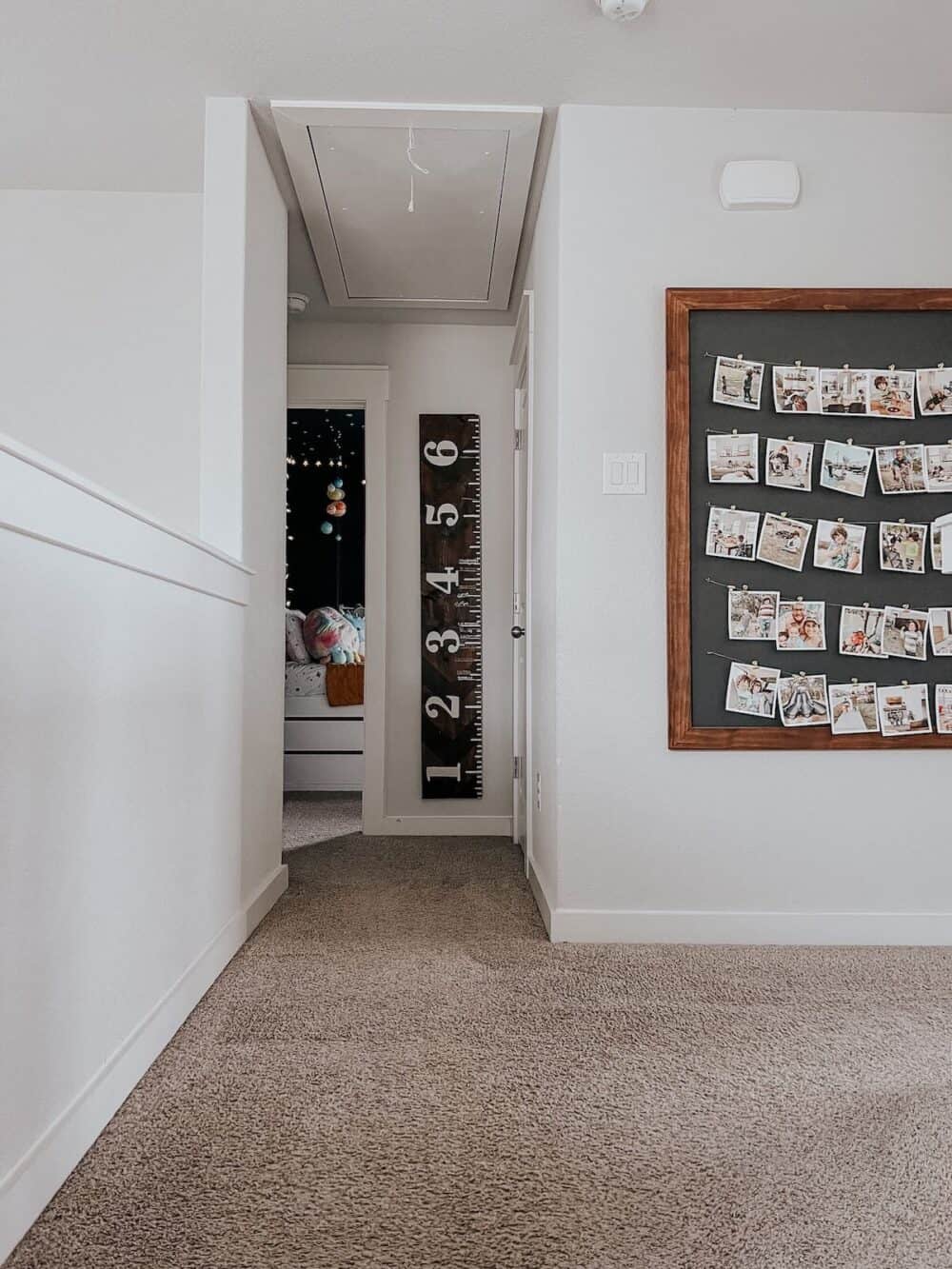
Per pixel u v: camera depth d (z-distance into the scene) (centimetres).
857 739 271
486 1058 190
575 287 278
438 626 455
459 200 329
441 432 457
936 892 272
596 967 247
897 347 276
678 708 270
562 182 279
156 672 189
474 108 279
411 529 458
